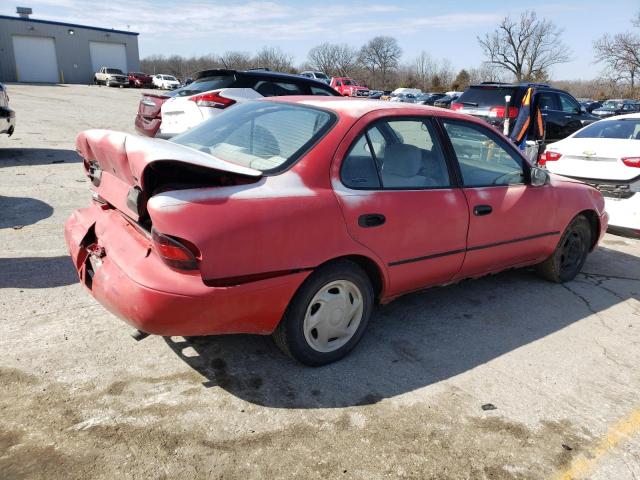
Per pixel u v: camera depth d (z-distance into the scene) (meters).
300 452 2.44
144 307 2.43
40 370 2.89
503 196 3.84
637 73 51.50
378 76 82.75
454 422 2.72
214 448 2.42
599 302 4.46
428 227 3.35
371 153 3.14
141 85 45.34
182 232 2.39
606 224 5.00
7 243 4.76
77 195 6.70
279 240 2.65
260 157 2.97
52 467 2.23
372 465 2.39
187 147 3.18
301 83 8.91
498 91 11.04
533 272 5.07
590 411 2.90
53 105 21.22
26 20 44.69
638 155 5.80
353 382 3.02
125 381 2.86
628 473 2.46
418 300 4.25
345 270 3.01
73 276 4.14
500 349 3.53
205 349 3.24
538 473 2.42
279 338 2.97
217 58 74.12
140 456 2.34
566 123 11.64
